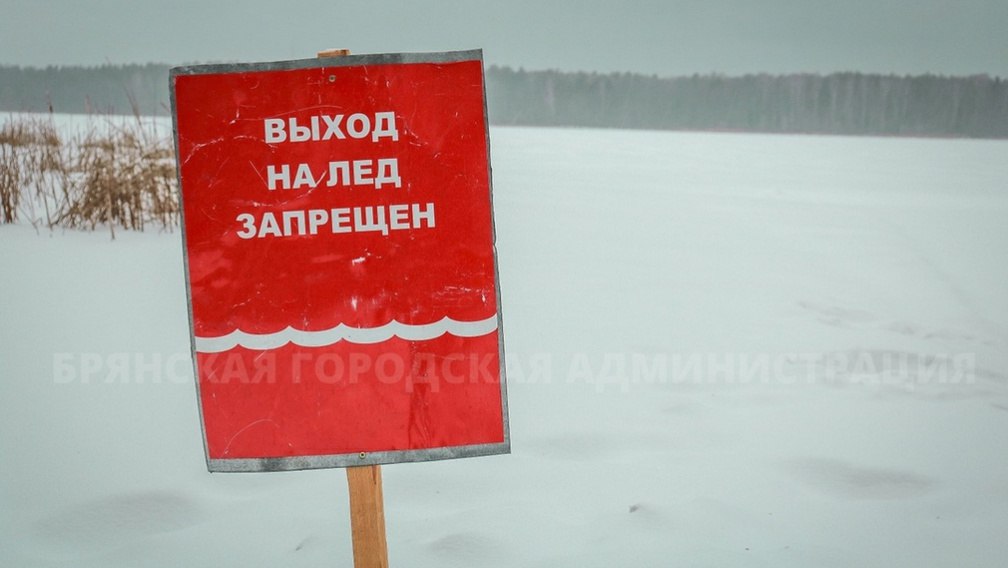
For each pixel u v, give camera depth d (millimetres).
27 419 3057
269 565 2184
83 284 4762
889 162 16578
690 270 5945
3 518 2379
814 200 10078
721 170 13969
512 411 3197
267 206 1724
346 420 1753
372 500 1806
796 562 2193
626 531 2338
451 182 1727
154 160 6328
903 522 2424
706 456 2822
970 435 3053
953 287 5734
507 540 2289
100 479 2611
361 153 1718
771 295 5270
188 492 2549
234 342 1742
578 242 6844
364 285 1737
